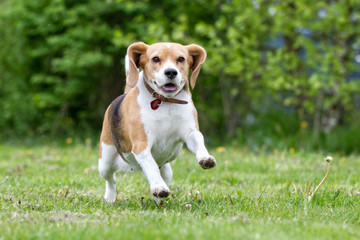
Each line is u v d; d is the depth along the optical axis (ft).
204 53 18.04
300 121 43.96
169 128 17.46
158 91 17.11
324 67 38.24
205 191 21.95
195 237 12.81
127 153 18.30
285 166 29.58
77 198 20.17
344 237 13.19
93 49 46.65
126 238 12.71
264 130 45.47
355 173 26.68
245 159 33.01
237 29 42.01
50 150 39.83
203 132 47.83
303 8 39.11
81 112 50.21
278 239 12.71
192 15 45.65
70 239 12.73
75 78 48.16
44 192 21.53
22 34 48.93
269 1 42.60
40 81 48.03
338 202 18.88
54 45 47.44
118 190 22.56
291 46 44.98
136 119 17.33
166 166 19.92
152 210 17.78
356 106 47.29
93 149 40.75
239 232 13.34
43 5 47.29
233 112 47.24
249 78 40.73
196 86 47.21
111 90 49.80
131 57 17.53
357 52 45.24
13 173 27.37
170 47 17.47
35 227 14.03
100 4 44.93
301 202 18.16
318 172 26.66
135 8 44.42
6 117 51.24
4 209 17.40
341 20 38.27
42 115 50.85
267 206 17.63
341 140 41.06
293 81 40.68
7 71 52.85
